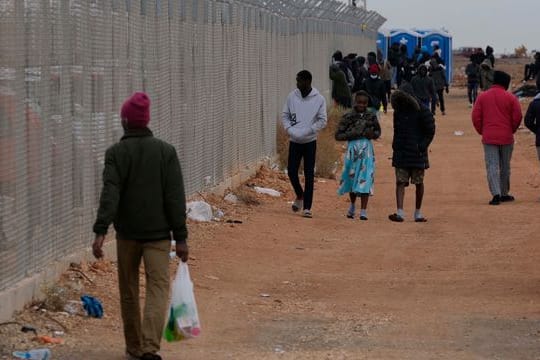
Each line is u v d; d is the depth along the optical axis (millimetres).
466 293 20328
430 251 25188
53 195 18375
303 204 31078
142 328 14234
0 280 15836
